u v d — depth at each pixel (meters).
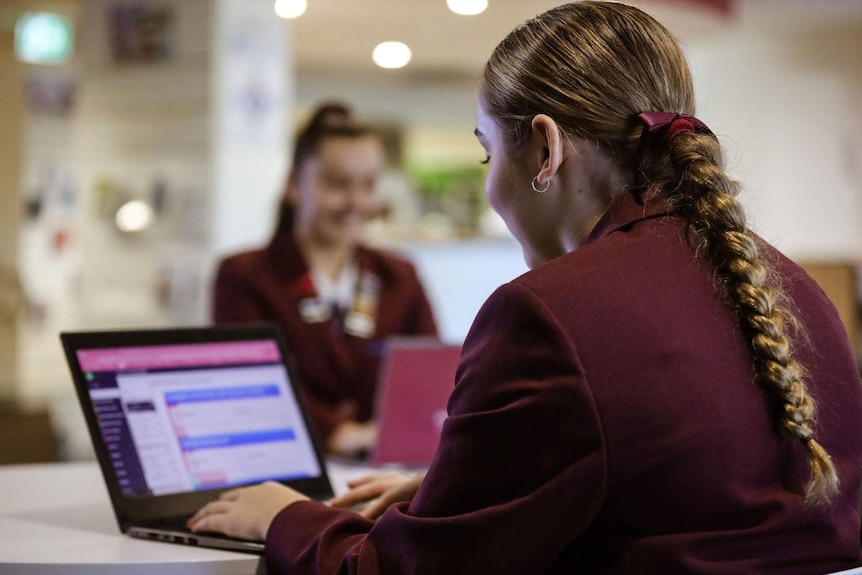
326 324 3.25
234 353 1.85
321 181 3.29
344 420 3.14
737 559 1.17
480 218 10.64
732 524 1.17
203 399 1.78
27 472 2.19
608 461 1.12
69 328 6.98
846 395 1.30
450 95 10.30
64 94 6.82
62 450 4.49
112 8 5.48
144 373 1.73
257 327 1.91
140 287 5.42
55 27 6.75
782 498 1.19
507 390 1.15
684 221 1.27
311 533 1.39
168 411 1.73
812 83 8.95
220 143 5.16
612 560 1.17
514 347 1.15
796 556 1.21
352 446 2.96
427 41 7.02
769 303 1.21
